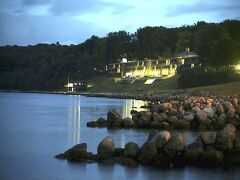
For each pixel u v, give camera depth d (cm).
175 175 2395
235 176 2372
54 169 2566
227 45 15512
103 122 5212
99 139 3969
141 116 4850
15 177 2406
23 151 3259
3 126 5341
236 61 15175
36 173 2488
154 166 2594
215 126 4588
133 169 2527
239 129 4522
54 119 6512
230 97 8119
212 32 19388
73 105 11006
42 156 3023
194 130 4453
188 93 11894
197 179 2311
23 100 14800
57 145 3603
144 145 2678
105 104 11262
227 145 2659
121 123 4956
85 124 5559
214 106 5194
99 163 2686
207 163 2606
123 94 17288
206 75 15025
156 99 11544
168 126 4628
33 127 5194
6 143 3734
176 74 18950
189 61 19275
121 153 2789
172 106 5797
